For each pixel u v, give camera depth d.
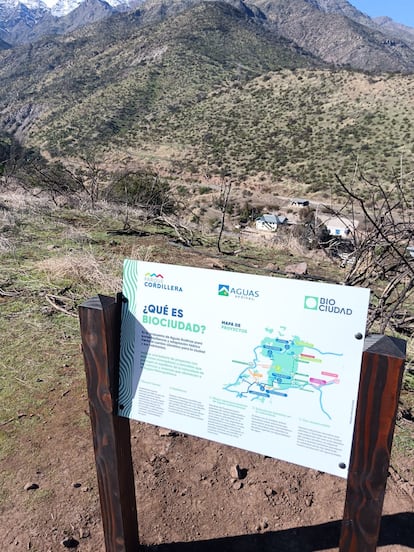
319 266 6.54
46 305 4.16
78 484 2.32
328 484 2.44
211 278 1.58
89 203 9.19
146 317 1.69
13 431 2.64
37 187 10.94
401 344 1.37
